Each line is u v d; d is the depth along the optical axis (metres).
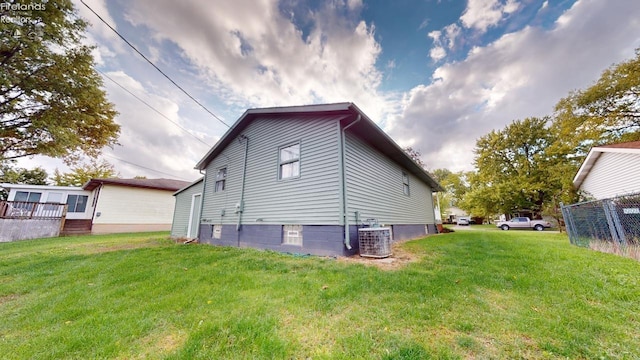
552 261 4.47
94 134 11.17
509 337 1.95
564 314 2.30
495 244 7.05
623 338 1.88
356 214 5.89
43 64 8.39
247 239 7.50
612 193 10.83
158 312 2.57
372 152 7.43
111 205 16.31
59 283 3.72
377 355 1.75
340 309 2.53
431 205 14.59
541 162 21.42
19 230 11.84
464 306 2.53
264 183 7.30
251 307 2.61
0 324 2.42
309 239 5.74
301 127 6.52
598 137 15.28
